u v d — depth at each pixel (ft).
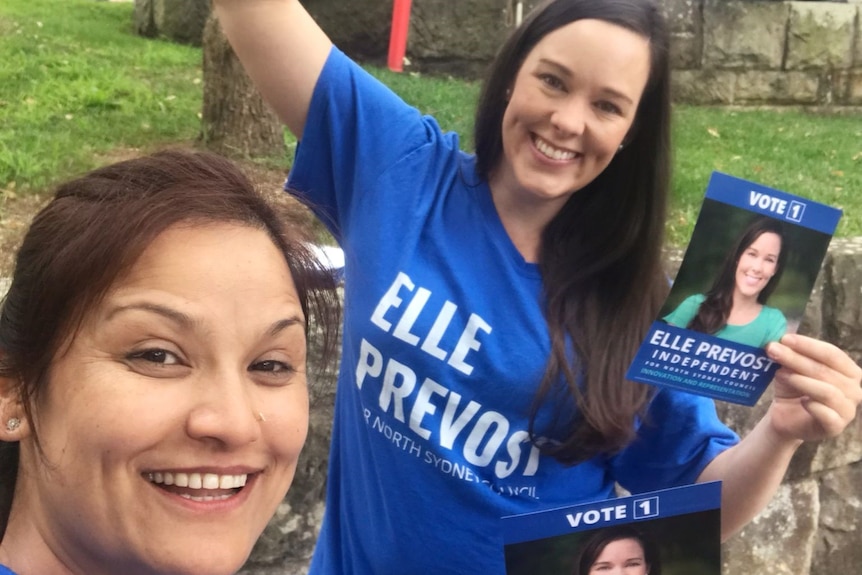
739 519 5.41
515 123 4.95
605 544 4.33
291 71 5.29
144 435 2.96
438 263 5.04
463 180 5.23
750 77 27.58
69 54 20.61
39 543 3.30
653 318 5.26
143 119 16.58
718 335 4.73
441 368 4.93
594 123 4.80
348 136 5.33
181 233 3.14
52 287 3.08
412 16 25.00
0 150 13.53
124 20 27.66
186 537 3.06
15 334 3.23
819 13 27.66
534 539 4.28
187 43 25.62
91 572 3.25
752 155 19.89
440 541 5.15
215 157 3.62
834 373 4.75
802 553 10.72
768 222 4.56
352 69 5.37
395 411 5.03
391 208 5.11
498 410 5.00
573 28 4.74
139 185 3.27
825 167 19.29
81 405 3.00
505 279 5.02
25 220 11.15
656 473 5.61
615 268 5.18
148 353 3.04
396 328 4.93
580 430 5.02
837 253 10.18
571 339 5.05
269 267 3.29
